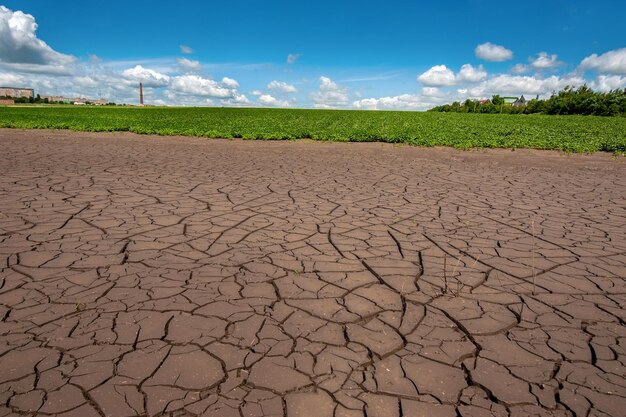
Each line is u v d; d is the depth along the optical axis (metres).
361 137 15.87
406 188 7.00
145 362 2.14
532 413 1.86
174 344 2.31
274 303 2.83
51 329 2.43
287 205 5.59
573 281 3.33
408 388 2.00
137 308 2.70
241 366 2.13
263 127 21.06
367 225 4.75
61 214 4.86
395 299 2.94
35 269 3.29
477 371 2.15
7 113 37.19
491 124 28.28
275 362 2.17
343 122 27.88
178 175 7.62
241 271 3.35
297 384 2.01
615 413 1.87
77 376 2.02
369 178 7.88
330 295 2.97
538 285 3.24
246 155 10.91
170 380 2.01
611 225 5.00
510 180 8.09
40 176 7.14
